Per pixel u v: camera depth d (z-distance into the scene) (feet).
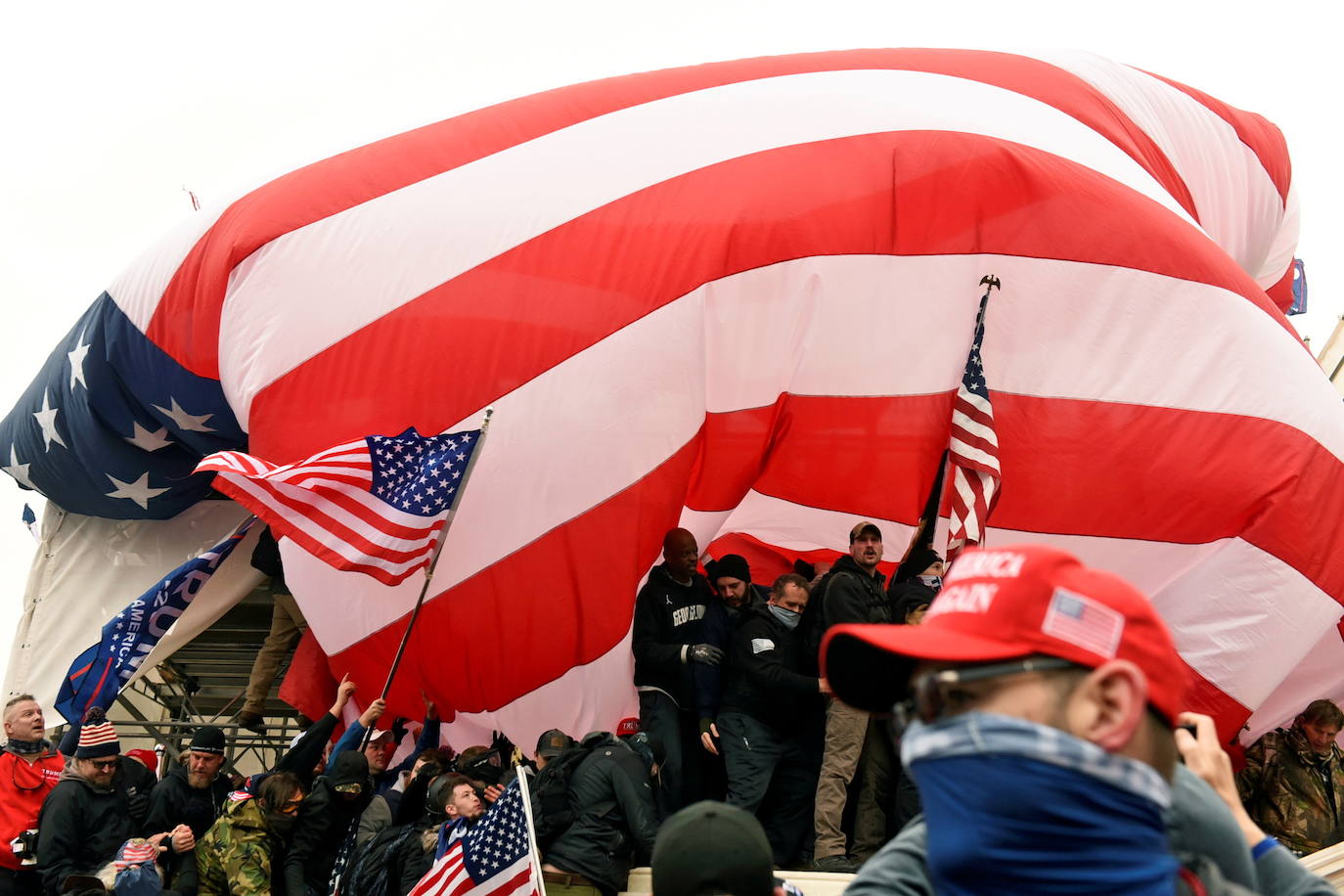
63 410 44.04
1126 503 39.17
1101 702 5.42
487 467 37.19
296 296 39.29
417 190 40.63
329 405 38.11
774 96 43.57
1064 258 40.75
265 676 44.04
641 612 34.99
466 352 38.11
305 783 33.42
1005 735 5.42
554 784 28.91
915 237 40.73
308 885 30.91
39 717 34.53
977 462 38.91
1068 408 39.83
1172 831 6.61
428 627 36.78
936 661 5.75
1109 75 50.57
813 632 32.89
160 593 42.63
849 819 32.91
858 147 41.98
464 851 25.89
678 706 34.45
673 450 38.32
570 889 27.96
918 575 38.83
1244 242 54.03
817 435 40.04
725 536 41.45
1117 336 40.37
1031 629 5.59
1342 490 38.86
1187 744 7.47
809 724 33.76
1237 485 38.58
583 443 37.52
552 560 36.94
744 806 31.96
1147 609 5.68
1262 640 37.68
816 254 40.01
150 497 45.75
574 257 39.42
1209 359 40.01
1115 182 42.78
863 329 40.04
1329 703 35.14
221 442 43.14
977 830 5.38
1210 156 52.24
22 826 33.37
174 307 41.14
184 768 33.14
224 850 30.30
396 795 34.96
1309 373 40.63
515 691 36.94
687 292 39.22
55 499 46.50
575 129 42.34
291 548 37.45
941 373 40.19
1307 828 34.63
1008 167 41.57
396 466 35.09
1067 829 5.33
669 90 43.98
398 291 38.99
